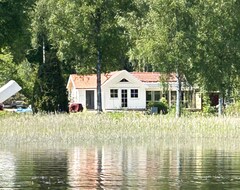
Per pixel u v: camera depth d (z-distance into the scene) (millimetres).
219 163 87000
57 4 164375
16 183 72500
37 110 154000
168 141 114250
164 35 146250
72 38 163875
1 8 152000
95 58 165750
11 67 198750
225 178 75312
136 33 151375
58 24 164250
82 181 73750
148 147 105562
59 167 83688
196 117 126375
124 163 87250
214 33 148625
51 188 69938
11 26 154000
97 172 79812
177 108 148875
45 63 154875
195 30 147000
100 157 93125
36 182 73062
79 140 112438
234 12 148875
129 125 115750
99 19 165125
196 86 171125
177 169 82000
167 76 149750
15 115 135625
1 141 109438
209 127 117250
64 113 138375
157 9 146500
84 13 162375
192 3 148375
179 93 150125
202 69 149000
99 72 166000
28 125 113562
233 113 145375
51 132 111938
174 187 70312
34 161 88875
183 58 146000
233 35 149875
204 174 78188
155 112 171375
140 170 81375
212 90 151750
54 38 166375
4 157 93000
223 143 111312
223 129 117062
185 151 100250
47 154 96438
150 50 146250
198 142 112875
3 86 187500
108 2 163375
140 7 162875
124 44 164250
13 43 158750
